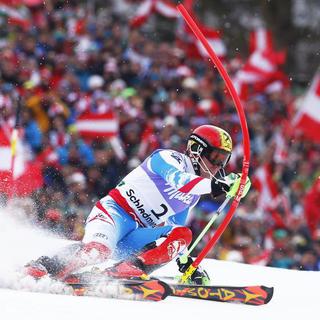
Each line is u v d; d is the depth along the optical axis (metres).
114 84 45.19
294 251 41.25
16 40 45.12
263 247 41.31
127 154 42.88
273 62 51.00
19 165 38.47
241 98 49.22
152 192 21.38
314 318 18.47
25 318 14.89
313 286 24.23
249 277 25.38
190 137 21.36
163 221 21.83
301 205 44.16
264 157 45.53
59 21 47.97
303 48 70.19
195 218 40.78
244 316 17.67
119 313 16.41
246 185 20.53
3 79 42.47
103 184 41.31
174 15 52.62
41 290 18.91
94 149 41.97
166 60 47.91
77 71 45.31
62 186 40.03
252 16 70.38
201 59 51.56
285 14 70.31
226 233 40.94
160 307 17.75
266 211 43.16
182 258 21.56
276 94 50.06
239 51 68.19
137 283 18.80
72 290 18.89
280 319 17.86
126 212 21.50
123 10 58.84
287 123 49.00
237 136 46.34
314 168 46.97
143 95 45.25
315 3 71.12
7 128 39.44
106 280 19.25
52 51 45.84
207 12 70.06
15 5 46.78
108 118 42.50
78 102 43.06
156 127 44.16
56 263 19.86
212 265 27.42
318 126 47.56
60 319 15.12
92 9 54.94
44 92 42.72
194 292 19.50
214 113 46.78
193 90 47.09
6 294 17.22
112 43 47.16
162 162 20.88
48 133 41.25
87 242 20.61
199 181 20.09
